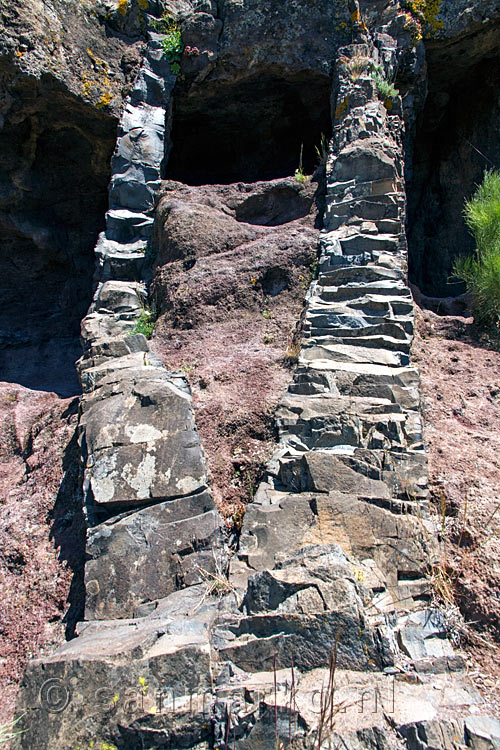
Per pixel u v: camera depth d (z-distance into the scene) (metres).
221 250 6.49
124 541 3.66
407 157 7.75
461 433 4.52
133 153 7.58
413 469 3.76
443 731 2.48
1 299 9.22
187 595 3.40
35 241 8.59
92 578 3.59
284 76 7.82
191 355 5.59
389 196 6.05
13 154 7.98
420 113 8.27
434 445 4.32
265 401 4.64
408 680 2.74
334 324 5.12
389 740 2.43
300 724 2.53
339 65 7.33
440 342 5.88
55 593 4.15
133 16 7.96
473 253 8.24
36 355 8.94
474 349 5.76
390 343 4.91
